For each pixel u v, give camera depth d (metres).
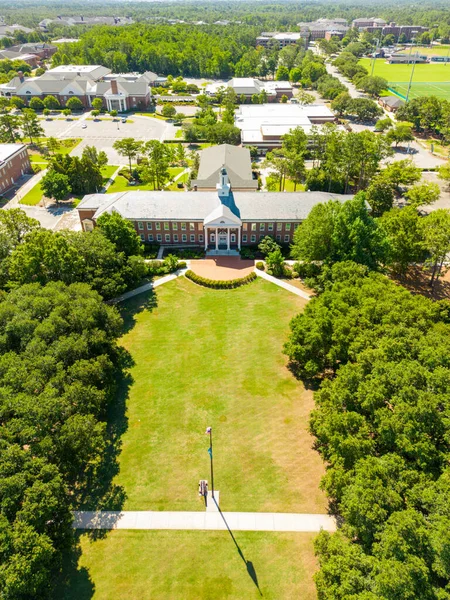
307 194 107.81
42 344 57.66
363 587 37.50
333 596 38.28
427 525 38.81
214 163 129.88
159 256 103.50
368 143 120.00
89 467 56.47
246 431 61.28
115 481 54.91
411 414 46.50
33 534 40.59
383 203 113.50
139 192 109.00
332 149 126.19
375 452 48.69
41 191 136.12
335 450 50.06
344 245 84.31
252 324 81.69
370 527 41.12
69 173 131.50
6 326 60.19
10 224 86.00
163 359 73.81
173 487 54.22
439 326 60.56
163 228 104.56
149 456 58.00
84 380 56.72
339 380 55.94
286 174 135.50
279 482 54.69
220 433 60.97
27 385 51.81
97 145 174.00
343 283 73.06
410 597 34.75
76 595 44.03
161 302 88.00
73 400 53.84
